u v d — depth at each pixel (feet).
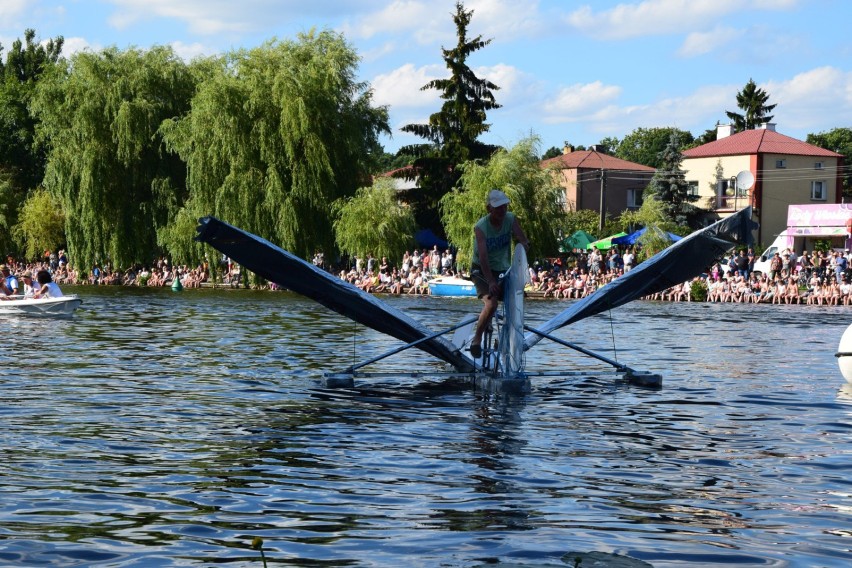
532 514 18.78
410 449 25.41
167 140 155.53
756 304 133.18
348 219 155.74
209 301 116.47
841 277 135.23
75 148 160.97
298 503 19.69
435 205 209.97
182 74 169.27
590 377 42.24
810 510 19.27
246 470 22.75
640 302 140.26
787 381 41.11
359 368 43.70
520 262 37.37
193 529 17.80
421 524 18.08
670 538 17.19
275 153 150.10
